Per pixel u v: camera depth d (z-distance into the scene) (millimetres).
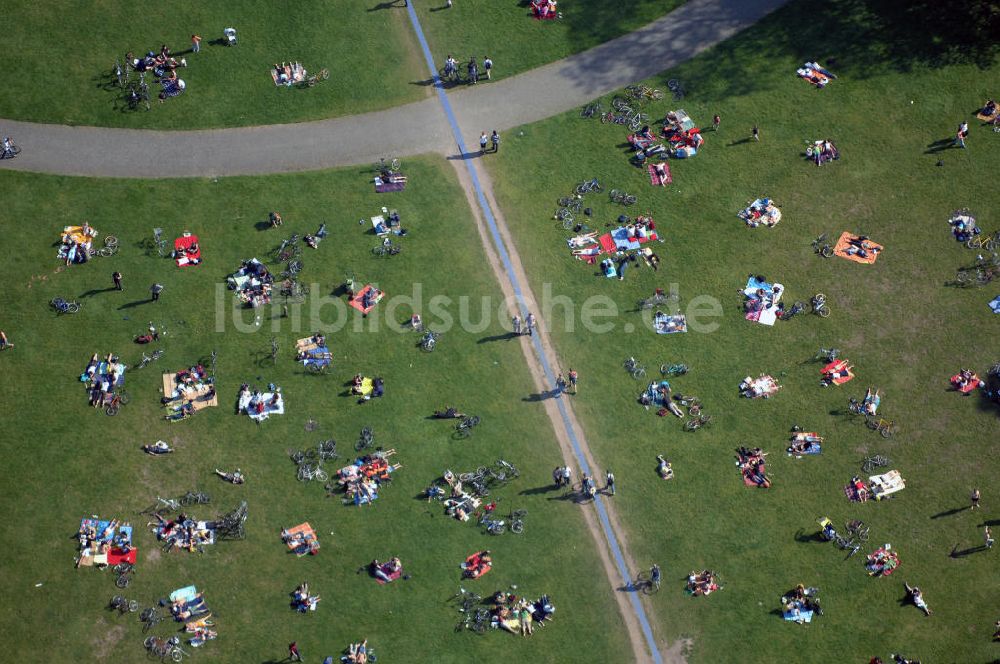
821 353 88812
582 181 95125
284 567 79062
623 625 79250
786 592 80812
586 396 86438
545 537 81375
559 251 92000
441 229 92312
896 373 88438
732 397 87000
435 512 81500
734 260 92312
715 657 78750
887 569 81625
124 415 83000
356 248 90812
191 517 80125
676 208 94312
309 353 85938
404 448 83375
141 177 92812
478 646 77625
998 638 79938
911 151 97375
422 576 79312
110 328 86062
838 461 85062
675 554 81625
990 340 89812
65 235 89312
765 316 90062
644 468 84188
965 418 87000
